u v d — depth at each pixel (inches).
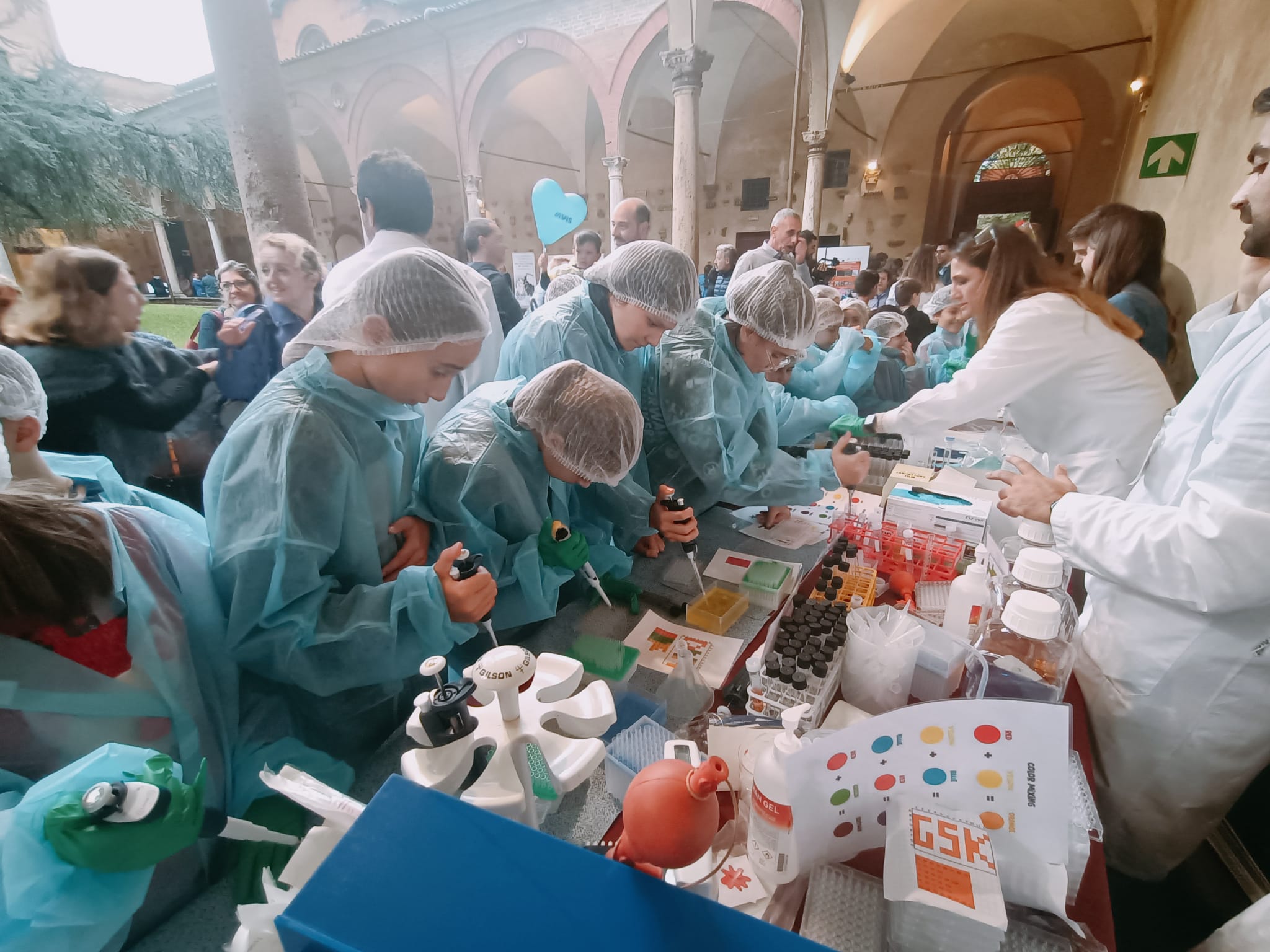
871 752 19.1
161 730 26.2
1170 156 95.3
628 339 51.0
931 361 99.7
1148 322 69.2
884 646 29.4
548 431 36.7
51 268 36.3
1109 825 40.6
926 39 104.8
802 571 47.2
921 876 18.2
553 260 101.7
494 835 13.7
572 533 39.2
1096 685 38.4
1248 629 31.5
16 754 22.6
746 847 23.1
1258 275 58.8
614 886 12.7
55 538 21.9
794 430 71.3
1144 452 50.9
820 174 116.2
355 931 12.0
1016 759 18.6
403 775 19.6
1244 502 28.2
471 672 20.6
